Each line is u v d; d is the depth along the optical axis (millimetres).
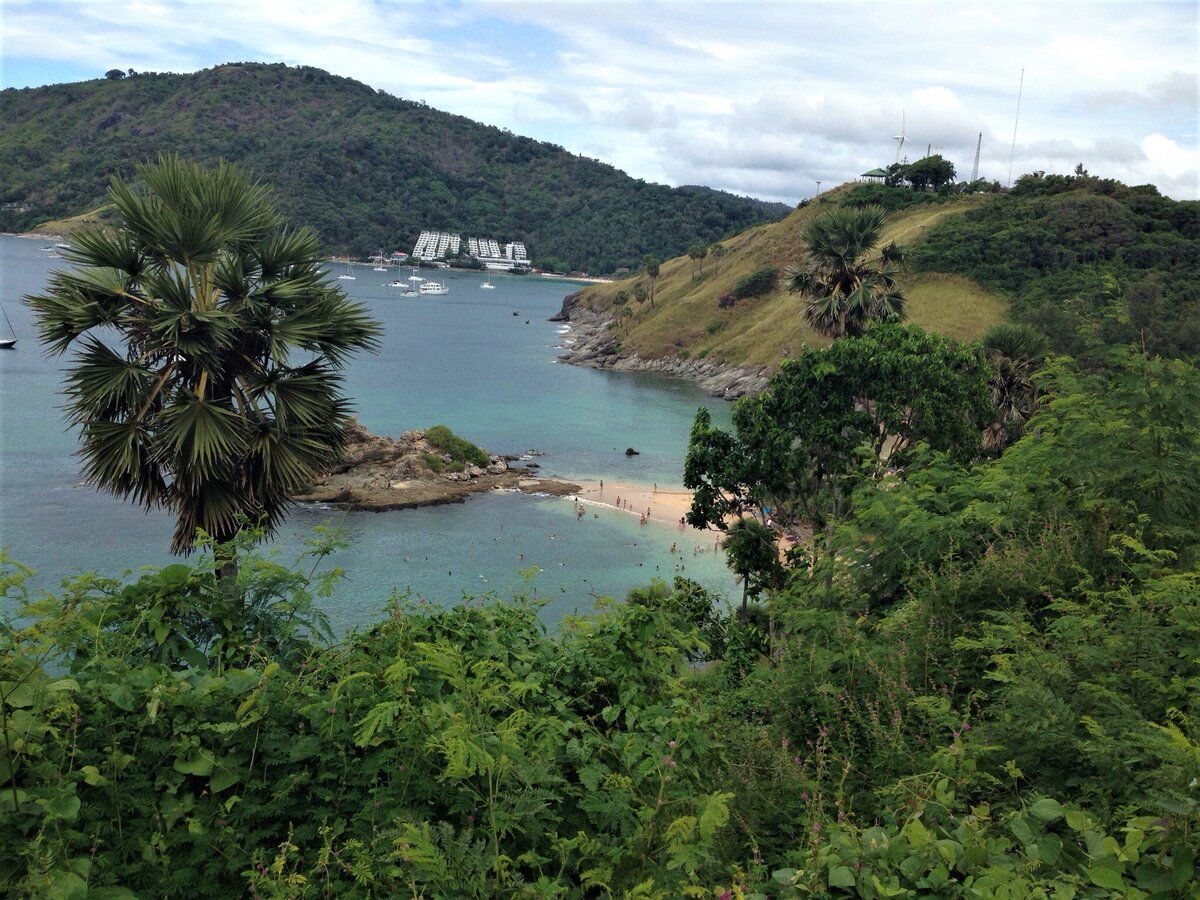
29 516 45188
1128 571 6367
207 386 13695
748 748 4934
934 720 4887
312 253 14508
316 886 3674
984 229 98062
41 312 12930
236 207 13680
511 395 96312
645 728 4828
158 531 43812
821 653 6160
